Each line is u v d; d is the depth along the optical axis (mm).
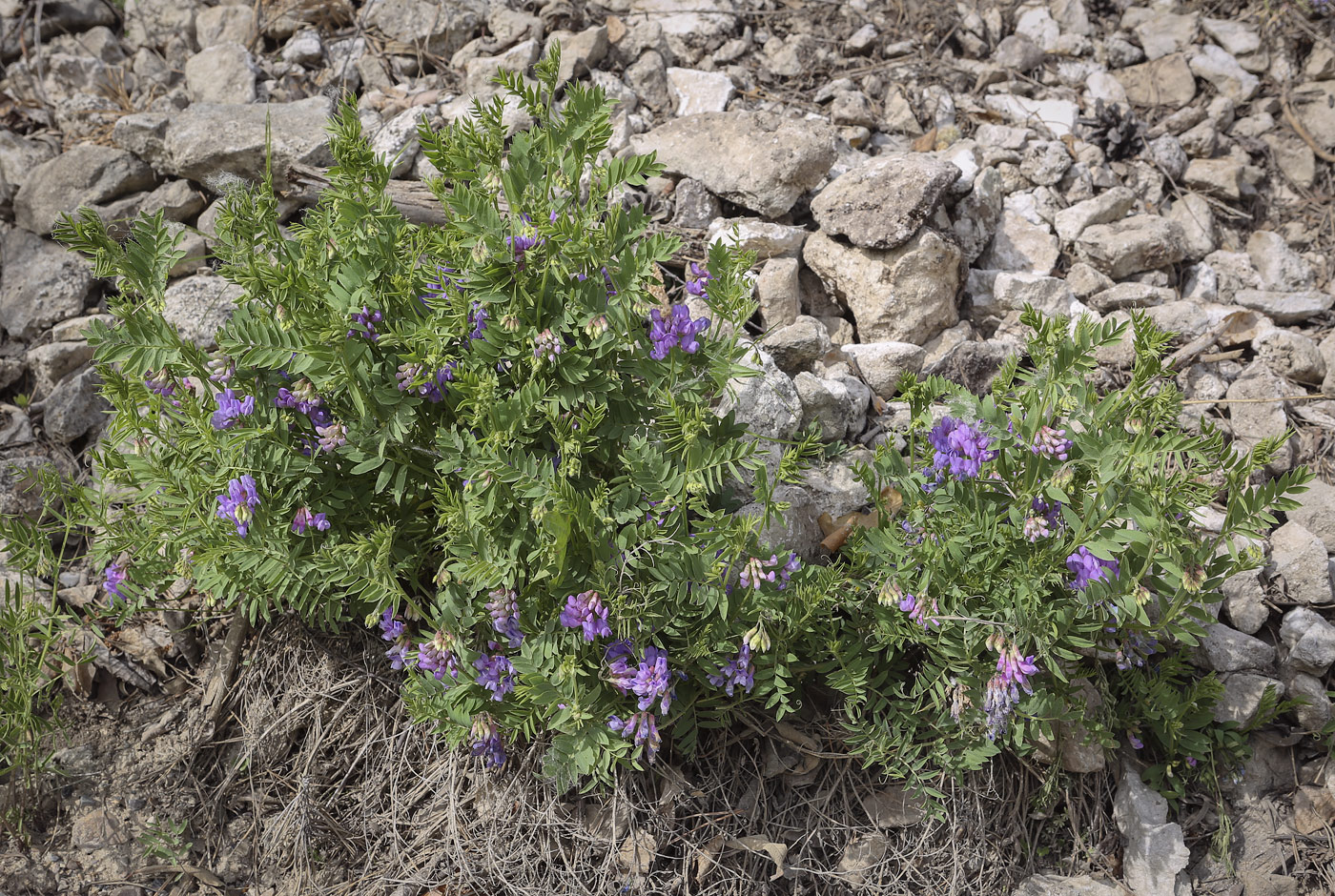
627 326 2418
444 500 2338
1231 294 3912
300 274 2402
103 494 2885
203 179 3807
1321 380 3602
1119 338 2416
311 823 2756
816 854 2719
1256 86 4645
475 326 2430
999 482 2564
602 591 2264
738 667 2406
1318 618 2986
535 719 2533
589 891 2568
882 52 4566
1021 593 2383
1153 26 4875
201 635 3072
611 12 4582
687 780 2637
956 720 2609
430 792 2768
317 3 4539
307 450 2531
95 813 2824
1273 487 2393
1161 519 2334
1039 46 4715
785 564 2479
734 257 2516
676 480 2391
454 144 2451
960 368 3428
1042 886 2754
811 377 3240
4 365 3570
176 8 4688
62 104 4254
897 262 3459
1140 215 3971
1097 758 2781
